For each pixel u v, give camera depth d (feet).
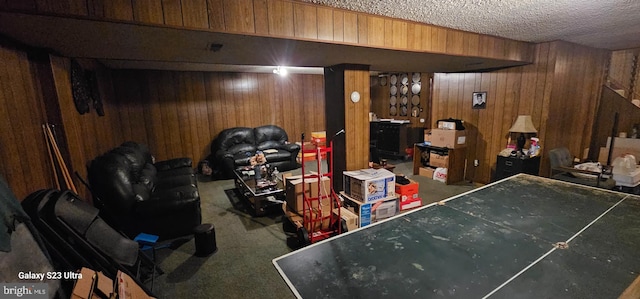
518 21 9.12
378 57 10.34
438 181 16.07
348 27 7.86
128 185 9.30
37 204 5.59
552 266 4.31
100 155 11.36
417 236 5.35
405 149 22.81
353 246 5.06
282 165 18.78
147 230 9.68
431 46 9.50
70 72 8.93
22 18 4.87
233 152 19.39
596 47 14.66
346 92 11.71
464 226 5.70
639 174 11.57
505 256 4.61
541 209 6.45
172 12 5.66
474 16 8.53
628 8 7.91
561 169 12.26
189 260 8.60
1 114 5.63
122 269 6.36
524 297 3.67
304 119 24.02
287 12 6.92
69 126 8.44
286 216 10.39
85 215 6.48
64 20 5.07
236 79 20.81
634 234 5.23
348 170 12.17
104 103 13.75
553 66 12.56
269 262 8.46
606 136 16.31
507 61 12.26
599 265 4.30
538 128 13.29
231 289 7.28
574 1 7.32
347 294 3.85
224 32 6.23
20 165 6.13
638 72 18.60
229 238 9.97
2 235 4.15
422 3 7.33
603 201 6.88
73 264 5.98
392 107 25.43
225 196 14.40
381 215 10.37
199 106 19.72
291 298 6.94
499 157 13.71
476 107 15.56
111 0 5.13
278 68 18.93
